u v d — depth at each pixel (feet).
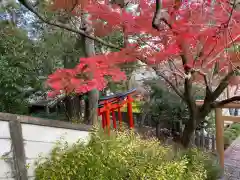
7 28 12.62
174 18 5.88
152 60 6.46
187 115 14.55
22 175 5.54
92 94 10.34
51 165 5.76
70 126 6.46
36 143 5.86
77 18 7.93
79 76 6.24
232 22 6.03
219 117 11.94
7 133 5.40
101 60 6.13
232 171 12.26
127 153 6.11
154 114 15.21
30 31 13.03
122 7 6.45
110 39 9.53
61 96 13.26
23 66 12.37
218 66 7.97
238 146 16.55
